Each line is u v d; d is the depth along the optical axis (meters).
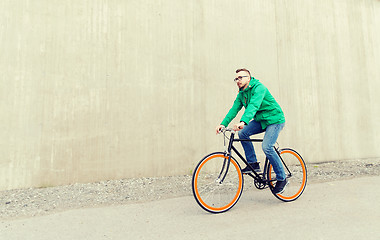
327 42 6.72
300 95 6.07
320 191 3.36
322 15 6.77
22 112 3.77
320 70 6.47
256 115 2.93
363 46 7.30
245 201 3.01
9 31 3.86
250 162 2.96
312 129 6.09
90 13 4.36
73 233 2.20
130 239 2.05
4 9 3.87
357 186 3.56
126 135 4.34
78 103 4.10
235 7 5.62
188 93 4.93
